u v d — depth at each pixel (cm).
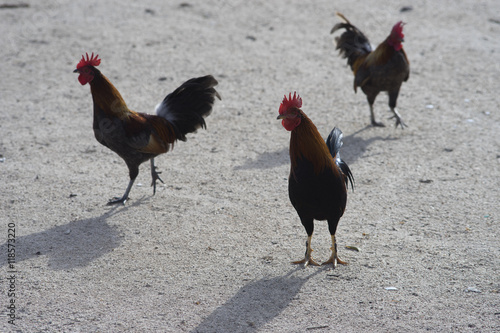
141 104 1432
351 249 848
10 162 1145
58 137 1271
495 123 1324
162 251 845
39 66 1684
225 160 1179
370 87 1295
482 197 998
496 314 679
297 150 715
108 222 935
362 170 1120
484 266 787
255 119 1384
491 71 1653
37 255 831
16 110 1399
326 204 733
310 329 659
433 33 1981
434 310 691
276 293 735
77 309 703
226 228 914
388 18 2134
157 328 664
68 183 1072
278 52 1833
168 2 2330
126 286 755
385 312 688
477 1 2342
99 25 2042
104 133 943
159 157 1199
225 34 1986
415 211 958
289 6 2297
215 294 734
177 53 1803
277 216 953
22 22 2055
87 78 912
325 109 1434
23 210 966
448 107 1428
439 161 1150
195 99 1039
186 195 1034
